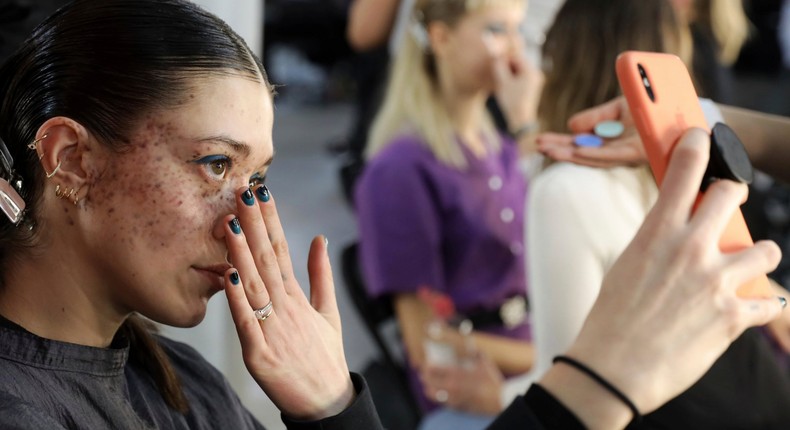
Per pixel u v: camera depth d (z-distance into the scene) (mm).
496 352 2225
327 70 8352
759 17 6453
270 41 7996
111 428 915
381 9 2904
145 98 861
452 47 2287
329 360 901
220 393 1109
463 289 2287
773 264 813
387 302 2248
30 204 891
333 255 4578
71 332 910
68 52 882
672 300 794
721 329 794
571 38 1718
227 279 858
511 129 2393
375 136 2381
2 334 876
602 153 1147
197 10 908
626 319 801
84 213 884
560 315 1572
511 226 2303
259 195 886
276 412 2725
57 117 869
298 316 891
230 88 882
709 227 800
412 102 2299
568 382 801
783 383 1334
